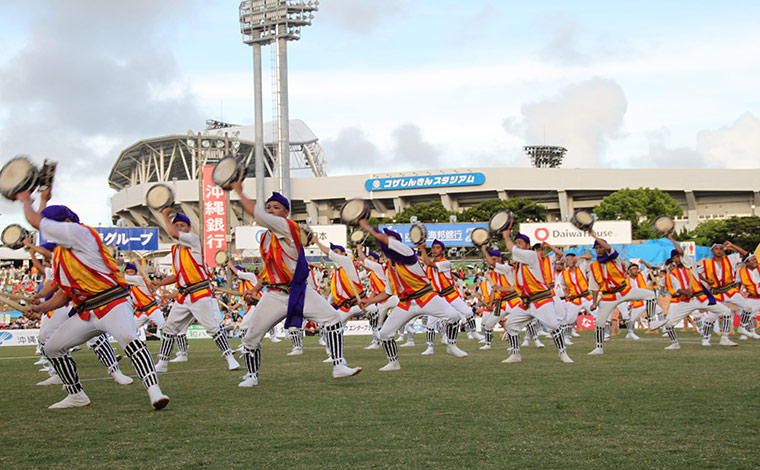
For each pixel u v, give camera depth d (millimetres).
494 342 18141
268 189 99812
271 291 8578
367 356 13930
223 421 6234
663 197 86125
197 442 5363
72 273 6980
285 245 8375
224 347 11633
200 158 43562
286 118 82750
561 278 16938
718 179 96625
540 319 11266
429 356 13641
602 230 46812
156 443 5348
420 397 7457
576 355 12852
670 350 13477
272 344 19641
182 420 6324
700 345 14844
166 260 44812
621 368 10062
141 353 7020
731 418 6008
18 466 4699
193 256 11578
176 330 11797
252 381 8898
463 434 5512
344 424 5996
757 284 17109
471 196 103125
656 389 7746
